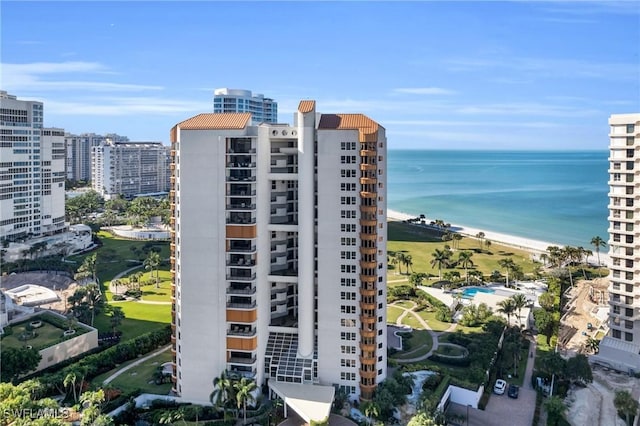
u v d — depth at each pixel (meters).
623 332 132.25
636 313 129.62
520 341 137.12
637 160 128.12
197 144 101.62
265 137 107.94
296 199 112.94
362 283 103.44
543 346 139.62
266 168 108.62
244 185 104.25
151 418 97.38
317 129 103.75
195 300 103.62
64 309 159.88
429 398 100.12
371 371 104.88
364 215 102.12
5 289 177.88
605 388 118.81
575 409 109.00
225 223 101.94
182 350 104.50
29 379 110.31
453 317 159.75
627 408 98.75
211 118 106.19
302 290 106.88
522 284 196.75
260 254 106.50
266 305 110.12
